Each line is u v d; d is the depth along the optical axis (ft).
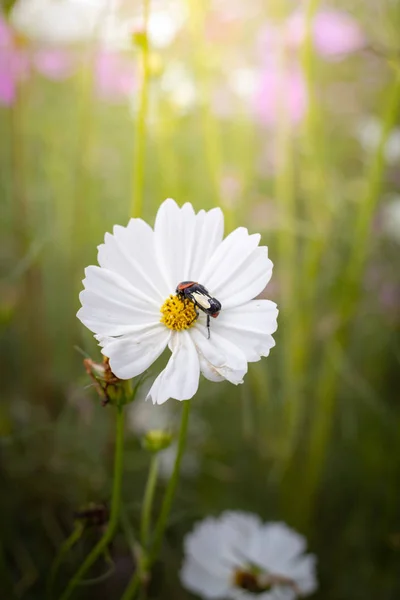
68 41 1.91
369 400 1.78
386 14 1.82
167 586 1.69
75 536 1.20
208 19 1.88
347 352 2.08
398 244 2.17
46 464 1.79
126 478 1.82
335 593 1.75
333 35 1.79
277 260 2.09
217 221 1.08
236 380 1.01
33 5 1.77
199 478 1.89
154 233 1.07
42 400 1.99
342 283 1.86
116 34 1.78
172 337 1.04
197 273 1.07
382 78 2.41
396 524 1.81
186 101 1.72
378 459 1.92
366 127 2.30
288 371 1.79
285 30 1.79
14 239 1.93
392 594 1.73
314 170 1.79
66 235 2.02
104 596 1.64
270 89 1.94
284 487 1.85
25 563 1.65
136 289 1.06
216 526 1.54
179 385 1.01
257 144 2.22
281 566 1.51
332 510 1.98
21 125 1.88
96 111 2.09
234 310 1.05
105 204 2.21
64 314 2.11
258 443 1.94
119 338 1.03
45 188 1.98
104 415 1.88
